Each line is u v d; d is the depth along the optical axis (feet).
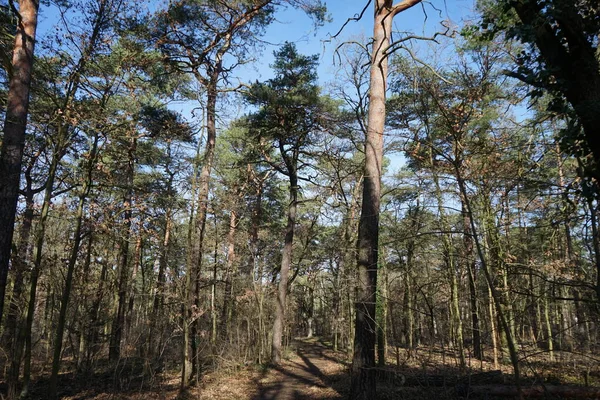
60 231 39.09
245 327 61.05
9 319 36.58
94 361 43.91
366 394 25.31
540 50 19.20
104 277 43.55
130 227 35.70
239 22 44.47
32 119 32.63
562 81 17.79
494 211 33.06
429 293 28.89
